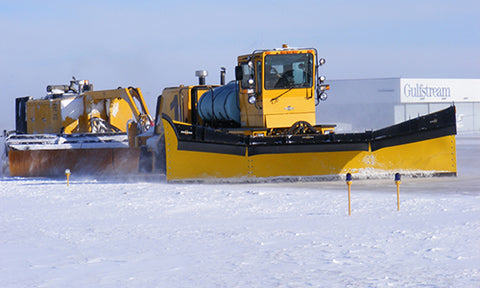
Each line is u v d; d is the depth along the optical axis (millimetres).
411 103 151375
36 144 45875
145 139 43188
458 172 39688
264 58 34906
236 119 37031
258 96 35250
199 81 41812
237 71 34219
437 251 16516
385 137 34625
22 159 44594
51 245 18844
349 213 22891
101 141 47031
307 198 27391
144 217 23672
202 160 34219
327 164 34562
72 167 43219
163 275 14703
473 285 13219
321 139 34375
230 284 13711
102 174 42438
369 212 23281
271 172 34281
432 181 33656
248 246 17828
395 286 13219
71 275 14930
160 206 26281
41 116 52156
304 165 34438
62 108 50625
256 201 26875
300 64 35531
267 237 19047
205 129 34000
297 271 14734
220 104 37250
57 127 50844
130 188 33062
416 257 15891
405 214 22562
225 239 18922
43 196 31297
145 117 45469
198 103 39219
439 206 24156
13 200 30250
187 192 30312
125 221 22891
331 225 20766
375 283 13461
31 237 20281
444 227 19750
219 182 34188
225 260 16141
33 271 15453
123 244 18672
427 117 34969
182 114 40031
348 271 14602
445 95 154875
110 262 16266
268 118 35094
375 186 31781
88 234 20484
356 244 17625
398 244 17469
